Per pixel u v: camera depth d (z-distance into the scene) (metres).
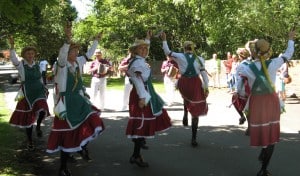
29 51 7.89
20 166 6.53
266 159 5.96
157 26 31.72
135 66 6.46
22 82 7.80
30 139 7.75
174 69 10.59
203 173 6.25
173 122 10.65
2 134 8.91
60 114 5.71
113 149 7.81
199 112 7.89
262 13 25.66
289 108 13.35
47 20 33.75
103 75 12.68
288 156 7.20
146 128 6.50
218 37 31.28
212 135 8.98
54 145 5.79
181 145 8.06
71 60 5.99
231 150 7.64
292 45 6.13
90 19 34.06
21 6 6.85
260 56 5.96
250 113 5.95
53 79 6.05
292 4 24.50
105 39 34.81
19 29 25.12
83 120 5.81
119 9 32.66
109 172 6.35
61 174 5.95
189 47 8.08
